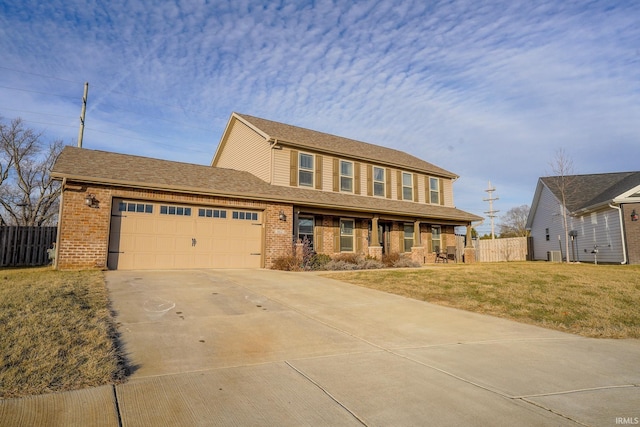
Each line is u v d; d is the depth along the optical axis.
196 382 3.94
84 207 11.49
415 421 3.21
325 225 17.70
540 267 15.61
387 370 4.48
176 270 12.38
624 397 3.79
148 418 3.13
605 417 3.33
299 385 3.96
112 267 11.91
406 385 4.02
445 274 12.52
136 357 4.57
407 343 5.65
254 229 14.73
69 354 4.30
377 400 3.62
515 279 11.40
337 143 19.81
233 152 19.67
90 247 11.47
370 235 19.25
